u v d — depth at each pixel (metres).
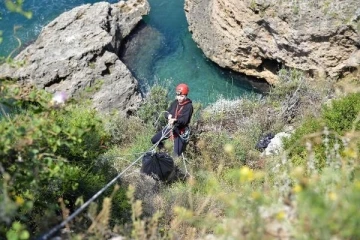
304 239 3.36
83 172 6.69
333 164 4.56
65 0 17.14
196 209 6.09
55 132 4.78
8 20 16.22
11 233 4.01
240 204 3.94
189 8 15.48
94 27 14.29
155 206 7.25
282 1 12.35
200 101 13.91
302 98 11.20
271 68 14.01
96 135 7.21
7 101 4.96
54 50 13.45
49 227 5.49
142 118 11.53
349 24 11.72
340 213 3.23
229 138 10.33
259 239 3.61
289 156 7.78
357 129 7.46
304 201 3.39
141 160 9.38
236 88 14.45
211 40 14.73
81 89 12.91
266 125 10.68
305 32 12.23
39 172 4.85
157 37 16.14
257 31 13.30
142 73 14.99
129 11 16.30
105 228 4.63
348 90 9.68
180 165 9.28
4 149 4.53
